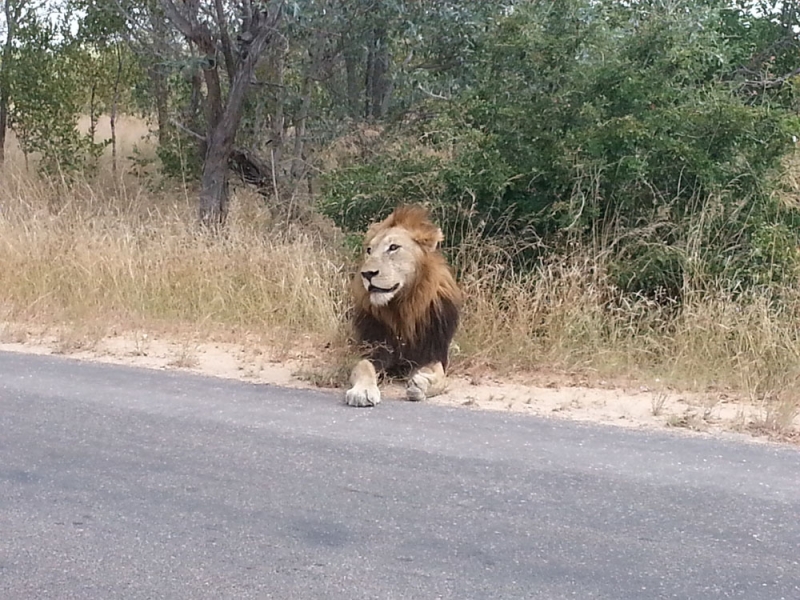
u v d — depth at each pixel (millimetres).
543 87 9625
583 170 9000
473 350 7777
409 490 4746
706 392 6996
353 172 10344
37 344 8273
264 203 13008
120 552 4035
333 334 8070
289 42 12742
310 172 13531
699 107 9219
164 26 14180
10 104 17312
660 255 8547
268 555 4008
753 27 12828
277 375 7305
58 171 15680
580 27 9648
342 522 4352
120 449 5352
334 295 9086
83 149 17094
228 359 7820
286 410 6211
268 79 13617
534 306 8055
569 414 6312
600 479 4922
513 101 9688
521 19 9812
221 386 6875
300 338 8531
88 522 4340
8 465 5074
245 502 4586
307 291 8992
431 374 6785
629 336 7930
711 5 11102
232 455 5258
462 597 3648
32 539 4160
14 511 4457
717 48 9906
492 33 10172
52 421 5875
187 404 6320
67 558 3979
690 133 9219
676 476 4984
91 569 3879
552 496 4676
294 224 11719
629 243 8867
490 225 9531
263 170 13969
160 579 3795
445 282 7137
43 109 16797
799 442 5711
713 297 8188
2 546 4090
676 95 9367
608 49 9508
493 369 7574
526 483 4855
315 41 12664
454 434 5707
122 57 16844
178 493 4695
